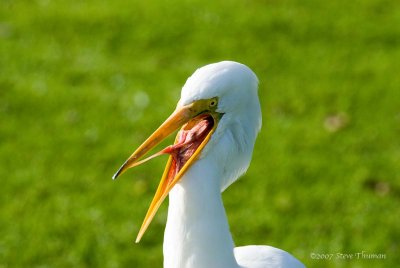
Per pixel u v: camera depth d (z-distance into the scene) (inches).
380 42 581.3
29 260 382.3
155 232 398.3
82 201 421.1
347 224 402.3
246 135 215.0
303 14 616.4
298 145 463.8
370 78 534.9
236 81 205.8
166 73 541.6
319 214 409.7
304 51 570.3
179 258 215.5
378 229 398.3
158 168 447.5
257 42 580.7
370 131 478.6
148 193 426.9
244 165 220.2
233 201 418.9
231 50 570.9
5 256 384.2
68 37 588.4
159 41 582.6
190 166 209.8
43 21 608.4
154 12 619.5
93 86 526.0
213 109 207.2
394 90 519.2
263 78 538.6
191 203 210.1
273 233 397.1
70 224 404.2
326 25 601.9
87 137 472.1
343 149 460.8
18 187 431.5
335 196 422.0
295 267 253.1
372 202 416.5
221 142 211.3
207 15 614.2
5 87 519.5
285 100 511.5
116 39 585.6
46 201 421.4
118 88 523.5
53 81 529.7
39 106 501.4
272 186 430.3
